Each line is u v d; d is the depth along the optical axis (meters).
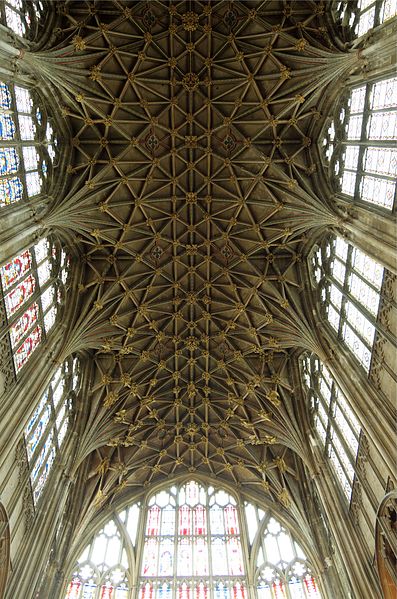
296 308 22.88
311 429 23.12
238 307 24.67
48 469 19.81
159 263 24.47
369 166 17.45
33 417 18.09
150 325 24.94
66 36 19.09
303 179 21.39
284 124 21.69
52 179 20.11
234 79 21.23
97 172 21.69
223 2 20.06
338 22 19.30
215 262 24.61
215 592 21.67
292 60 20.17
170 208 23.75
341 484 19.81
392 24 15.06
